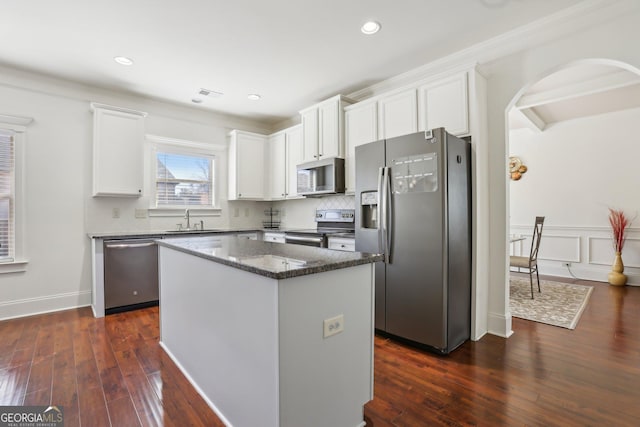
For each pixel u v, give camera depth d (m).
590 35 2.24
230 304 1.60
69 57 2.97
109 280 3.33
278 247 2.05
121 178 3.61
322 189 3.79
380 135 3.23
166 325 2.47
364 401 1.62
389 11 2.31
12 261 3.20
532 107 4.61
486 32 2.59
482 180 2.71
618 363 2.21
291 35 2.62
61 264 3.48
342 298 1.50
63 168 3.48
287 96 3.98
